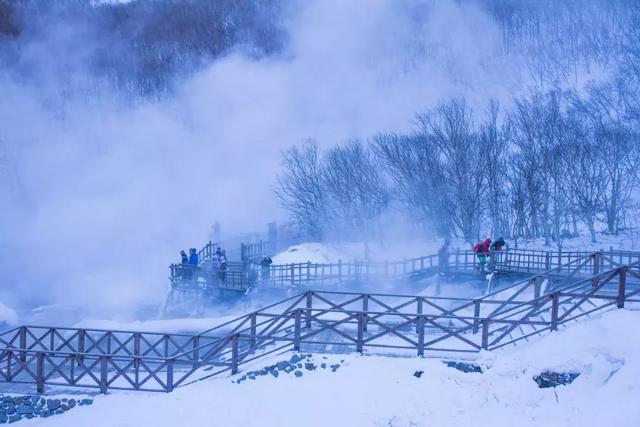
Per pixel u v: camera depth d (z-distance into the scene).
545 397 12.25
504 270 27.36
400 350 15.06
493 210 47.16
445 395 12.76
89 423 13.16
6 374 15.34
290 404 13.07
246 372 14.40
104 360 14.84
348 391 13.18
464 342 15.80
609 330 13.03
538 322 14.30
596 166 46.31
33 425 13.58
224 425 12.61
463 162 46.72
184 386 14.59
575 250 40.28
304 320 15.43
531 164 46.44
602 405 11.19
